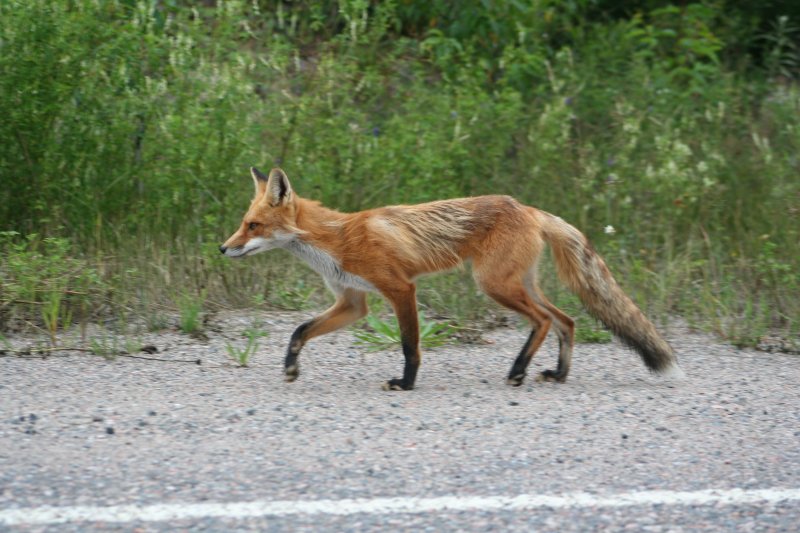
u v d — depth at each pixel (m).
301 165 34.56
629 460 16.86
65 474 15.21
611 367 25.38
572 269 24.11
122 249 30.80
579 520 14.10
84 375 22.17
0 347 25.05
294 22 42.50
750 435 18.66
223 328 28.14
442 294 30.97
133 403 19.70
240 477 15.34
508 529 13.71
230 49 37.44
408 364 22.23
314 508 14.17
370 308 29.91
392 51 45.47
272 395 20.97
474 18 45.12
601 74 45.28
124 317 27.95
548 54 45.31
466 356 26.27
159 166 32.88
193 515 13.78
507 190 37.81
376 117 40.94
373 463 16.23
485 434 18.19
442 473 15.86
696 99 44.81
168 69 33.75
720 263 33.78
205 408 19.47
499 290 23.05
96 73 31.92
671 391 22.44
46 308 26.22
